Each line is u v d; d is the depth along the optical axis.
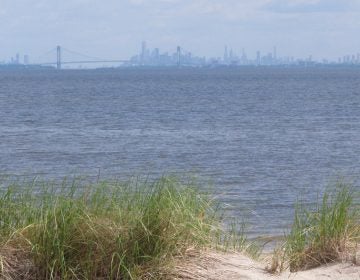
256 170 26.98
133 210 8.47
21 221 8.40
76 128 46.19
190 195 9.54
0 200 8.57
